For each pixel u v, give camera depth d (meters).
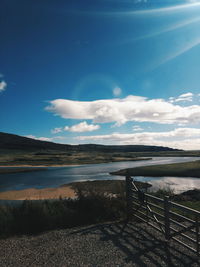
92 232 9.50
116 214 11.46
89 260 7.06
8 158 123.25
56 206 11.64
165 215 8.62
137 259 7.01
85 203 11.84
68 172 57.34
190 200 15.77
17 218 10.34
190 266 6.51
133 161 105.50
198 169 44.56
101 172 55.47
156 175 42.50
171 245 7.95
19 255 7.64
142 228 9.78
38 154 159.62
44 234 9.53
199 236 7.22
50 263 6.99
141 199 10.38
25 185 35.31
